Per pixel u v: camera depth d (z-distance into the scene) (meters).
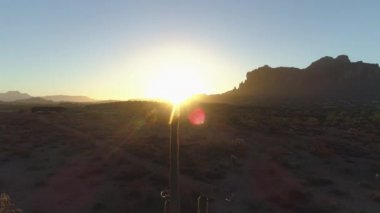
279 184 27.44
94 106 133.75
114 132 54.22
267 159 35.72
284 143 45.06
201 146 40.44
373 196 25.05
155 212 21.06
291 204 22.97
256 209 22.47
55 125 63.94
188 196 23.14
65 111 109.50
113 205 22.34
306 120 83.88
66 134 50.84
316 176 30.25
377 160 37.34
